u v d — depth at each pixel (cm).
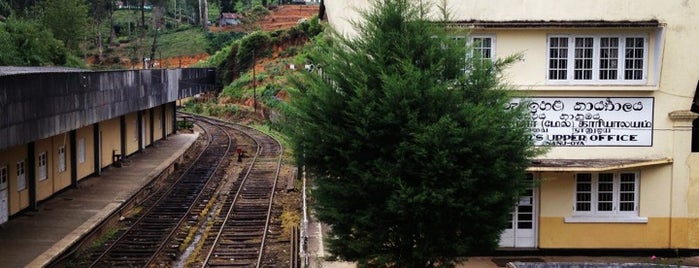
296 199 2483
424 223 1127
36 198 2130
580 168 1463
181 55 8194
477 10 1519
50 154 2308
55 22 5853
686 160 1548
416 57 1186
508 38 1530
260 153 3825
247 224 2089
